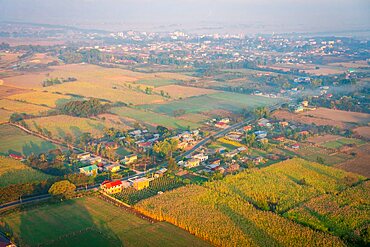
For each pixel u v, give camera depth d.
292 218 165.62
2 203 181.75
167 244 147.00
